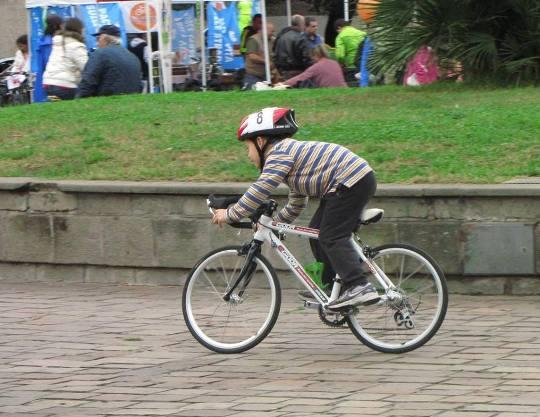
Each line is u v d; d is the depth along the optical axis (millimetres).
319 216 15641
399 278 15719
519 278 19062
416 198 19281
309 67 37938
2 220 22109
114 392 13867
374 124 24234
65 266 21781
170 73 38438
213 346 15977
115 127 25906
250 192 15211
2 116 28844
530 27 30984
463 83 31625
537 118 23547
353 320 15703
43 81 36594
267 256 20062
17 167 23188
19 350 16234
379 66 32250
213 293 16219
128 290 20719
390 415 12500
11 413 13047
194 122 26062
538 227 18781
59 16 38156
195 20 41625
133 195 20969
